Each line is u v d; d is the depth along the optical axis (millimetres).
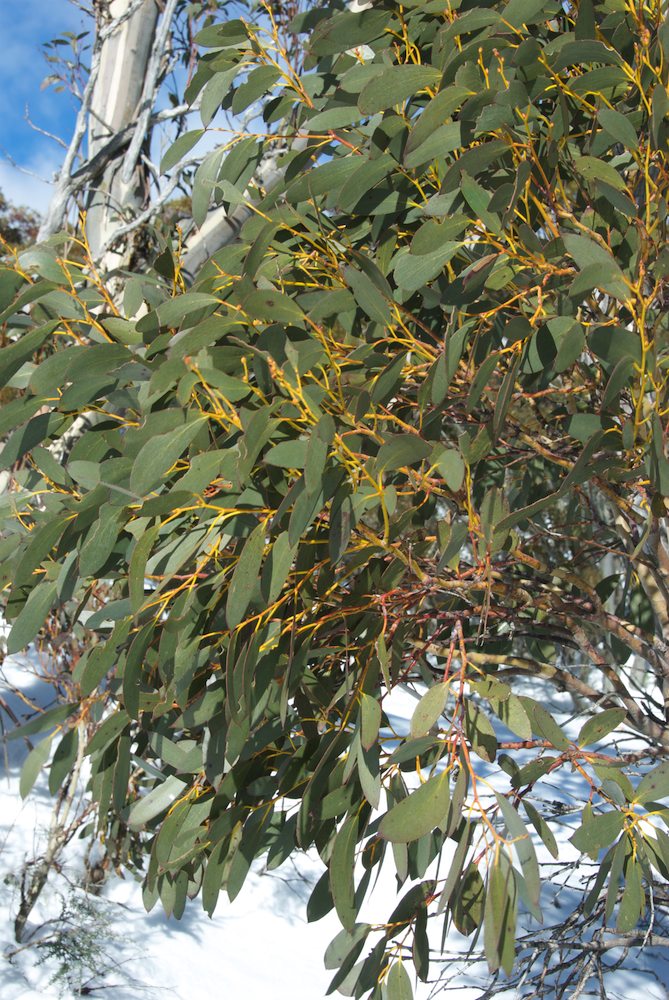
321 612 1166
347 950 1154
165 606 1099
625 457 1075
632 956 2453
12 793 2564
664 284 1148
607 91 1145
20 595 1247
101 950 2098
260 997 2135
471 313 1153
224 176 1211
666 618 1410
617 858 1065
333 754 1136
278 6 1845
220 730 1146
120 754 1191
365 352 1119
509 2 1051
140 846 2303
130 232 2295
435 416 1086
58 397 1174
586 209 1178
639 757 1338
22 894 2086
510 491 1710
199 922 2441
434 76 1089
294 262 1224
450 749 1032
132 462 1077
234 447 1055
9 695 2783
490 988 1470
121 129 2385
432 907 2531
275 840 1231
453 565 1114
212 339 1061
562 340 1033
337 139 1196
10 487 1349
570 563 1532
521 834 968
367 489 1043
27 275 1153
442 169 1174
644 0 1089
